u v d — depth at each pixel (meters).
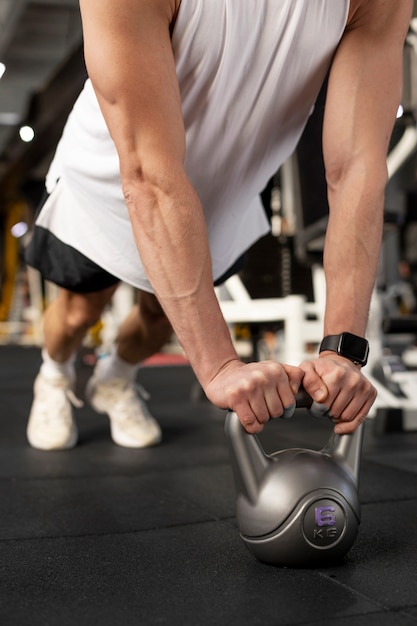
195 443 1.97
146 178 0.90
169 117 0.90
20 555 0.98
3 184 15.09
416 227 7.43
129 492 1.38
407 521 1.12
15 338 12.74
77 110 1.27
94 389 1.95
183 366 5.45
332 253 0.98
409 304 6.21
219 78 1.02
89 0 0.90
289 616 0.74
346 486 0.88
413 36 2.22
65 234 1.41
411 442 1.97
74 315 1.69
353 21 1.02
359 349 0.93
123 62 0.88
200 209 0.91
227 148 1.12
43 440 1.87
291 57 1.02
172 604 0.78
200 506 1.26
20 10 8.09
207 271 0.90
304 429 2.26
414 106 2.25
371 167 0.99
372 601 0.78
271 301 2.80
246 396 0.83
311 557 0.87
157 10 0.90
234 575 0.87
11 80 10.95
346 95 1.02
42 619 0.74
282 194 3.26
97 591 0.82
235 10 0.96
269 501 0.87
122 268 1.33
